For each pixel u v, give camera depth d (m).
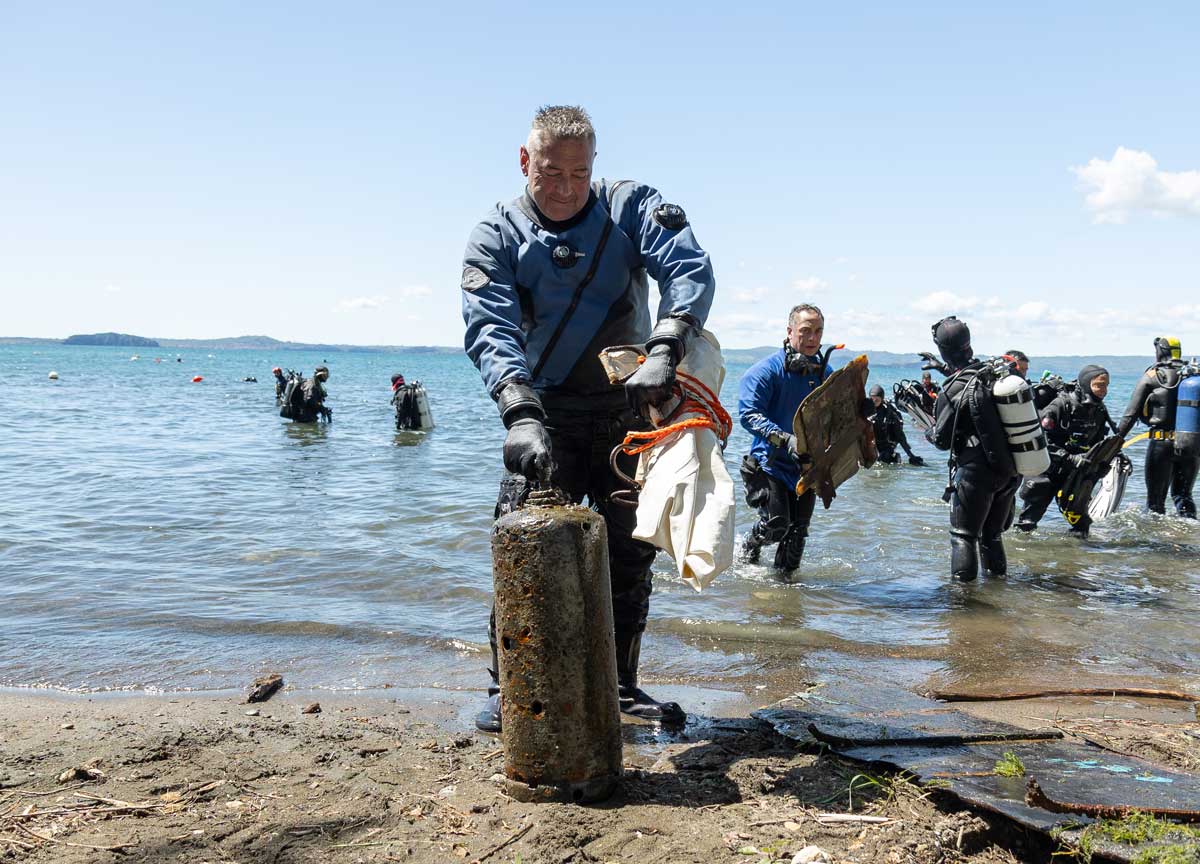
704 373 3.16
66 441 18.36
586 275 3.45
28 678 4.51
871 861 2.39
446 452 17.09
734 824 2.63
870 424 6.95
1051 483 9.45
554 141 3.27
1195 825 2.50
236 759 3.21
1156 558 8.20
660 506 2.94
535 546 2.73
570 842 2.52
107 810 2.76
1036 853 2.52
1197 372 10.43
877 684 4.24
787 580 7.10
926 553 8.26
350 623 5.55
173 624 5.50
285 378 25.25
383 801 2.82
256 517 9.55
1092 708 4.08
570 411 3.63
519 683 2.80
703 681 4.56
